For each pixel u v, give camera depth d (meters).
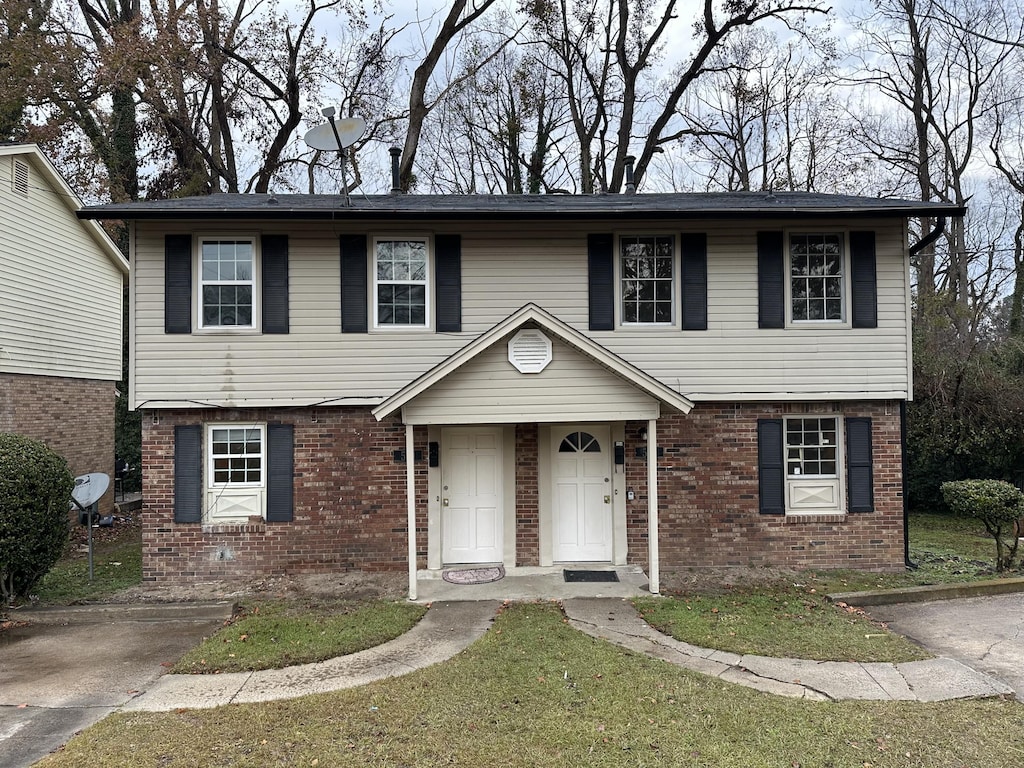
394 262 10.07
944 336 17.33
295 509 9.83
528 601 8.42
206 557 9.71
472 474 10.17
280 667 6.42
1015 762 4.54
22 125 19.02
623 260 10.27
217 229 9.74
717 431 10.19
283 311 9.79
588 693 5.63
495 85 25.89
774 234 10.14
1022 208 24.58
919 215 9.74
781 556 10.15
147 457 9.68
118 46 18.39
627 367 8.41
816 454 10.38
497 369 8.48
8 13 18.39
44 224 14.23
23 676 6.31
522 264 10.11
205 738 4.93
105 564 11.14
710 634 7.12
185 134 21.69
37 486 8.48
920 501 16.03
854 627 7.40
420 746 4.76
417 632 7.32
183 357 9.68
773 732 4.95
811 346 10.15
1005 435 14.60
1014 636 7.12
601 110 23.69
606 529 10.23
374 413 8.32
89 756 4.66
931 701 5.53
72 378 15.37
